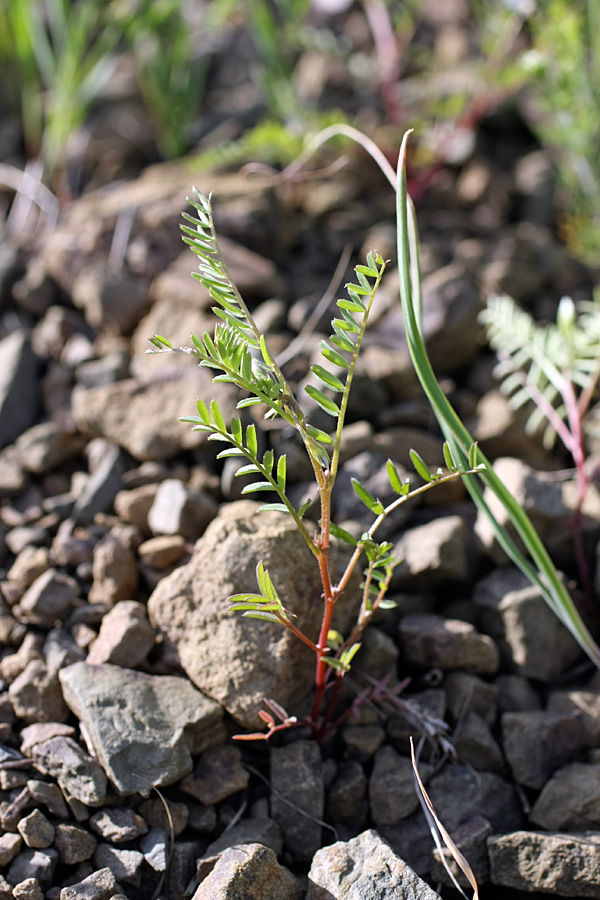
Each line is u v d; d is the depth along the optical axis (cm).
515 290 50
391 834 37
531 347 44
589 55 52
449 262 51
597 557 42
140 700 37
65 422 46
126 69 67
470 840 36
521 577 41
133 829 35
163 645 39
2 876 34
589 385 42
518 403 44
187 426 43
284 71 58
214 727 37
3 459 44
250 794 37
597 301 48
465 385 48
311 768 37
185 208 50
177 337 47
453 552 40
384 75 59
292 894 35
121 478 43
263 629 38
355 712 38
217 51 68
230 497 42
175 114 60
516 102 57
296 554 38
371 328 47
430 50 65
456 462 36
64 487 44
